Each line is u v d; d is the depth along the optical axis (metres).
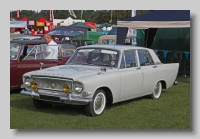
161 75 8.50
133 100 8.17
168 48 15.53
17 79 8.47
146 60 8.11
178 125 6.10
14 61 8.48
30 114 6.53
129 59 7.49
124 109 7.15
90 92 6.14
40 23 32.56
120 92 6.99
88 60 7.36
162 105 7.73
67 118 6.27
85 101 6.08
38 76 6.52
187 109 7.36
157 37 16.02
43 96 6.41
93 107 6.32
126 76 7.11
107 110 6.99
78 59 7.50
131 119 6.39
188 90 9.95
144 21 12.37
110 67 7.05
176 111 7.17
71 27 17.95
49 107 7.18
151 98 8.41
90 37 19.78
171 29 15.37
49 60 9.01
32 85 6.59
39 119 6.17
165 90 9.88
